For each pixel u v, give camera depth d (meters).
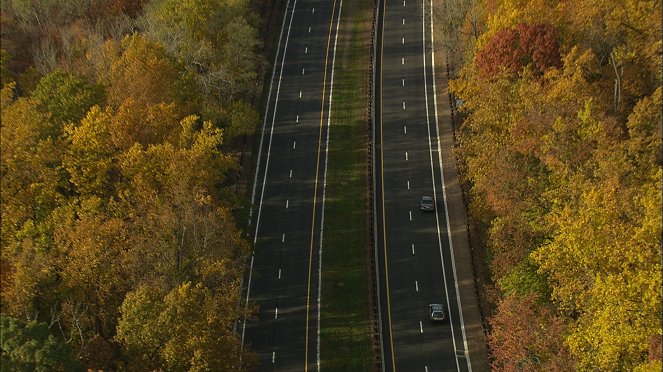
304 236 90.69
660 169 58.72
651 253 53.59
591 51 79.06
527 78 78.38
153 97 81.88
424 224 92.25
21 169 72.81
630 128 70.88
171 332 58.78
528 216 71.50
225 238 70.94
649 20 77.69
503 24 88.19
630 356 52.06
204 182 73.62
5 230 69.50
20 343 55.06
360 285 83.69
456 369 73.62
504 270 73.25
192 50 94.19
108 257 65.00
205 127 75.69
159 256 66.38
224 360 60.84
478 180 78.31
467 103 86.38
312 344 76.69
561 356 57.19
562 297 60.06
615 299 52.16
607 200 58.38
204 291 62.50
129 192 71.44
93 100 82.12
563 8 86.81
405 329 78.56
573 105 71.38
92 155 72.88
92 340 62.25
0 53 94.06
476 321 79.06
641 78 78.94
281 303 81.62
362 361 74.44
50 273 64.44
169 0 98.50
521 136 72.81
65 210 68.44
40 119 75.25
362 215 93.50
